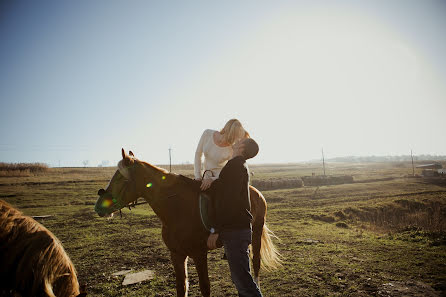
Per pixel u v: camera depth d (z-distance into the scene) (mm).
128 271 5367
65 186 29094
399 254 5773
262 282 4406
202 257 2746
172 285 4551
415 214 16312
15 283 1132
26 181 32438
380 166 104875
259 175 53438
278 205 19250
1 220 1173
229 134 3020
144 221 11711
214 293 4109
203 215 2582
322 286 4133
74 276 1343
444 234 7328
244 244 2238
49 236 1300
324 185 35250
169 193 2801
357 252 6055
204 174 3314
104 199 2770
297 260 5543
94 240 8492
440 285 3996
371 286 4047
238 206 2225
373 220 14680
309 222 12328
